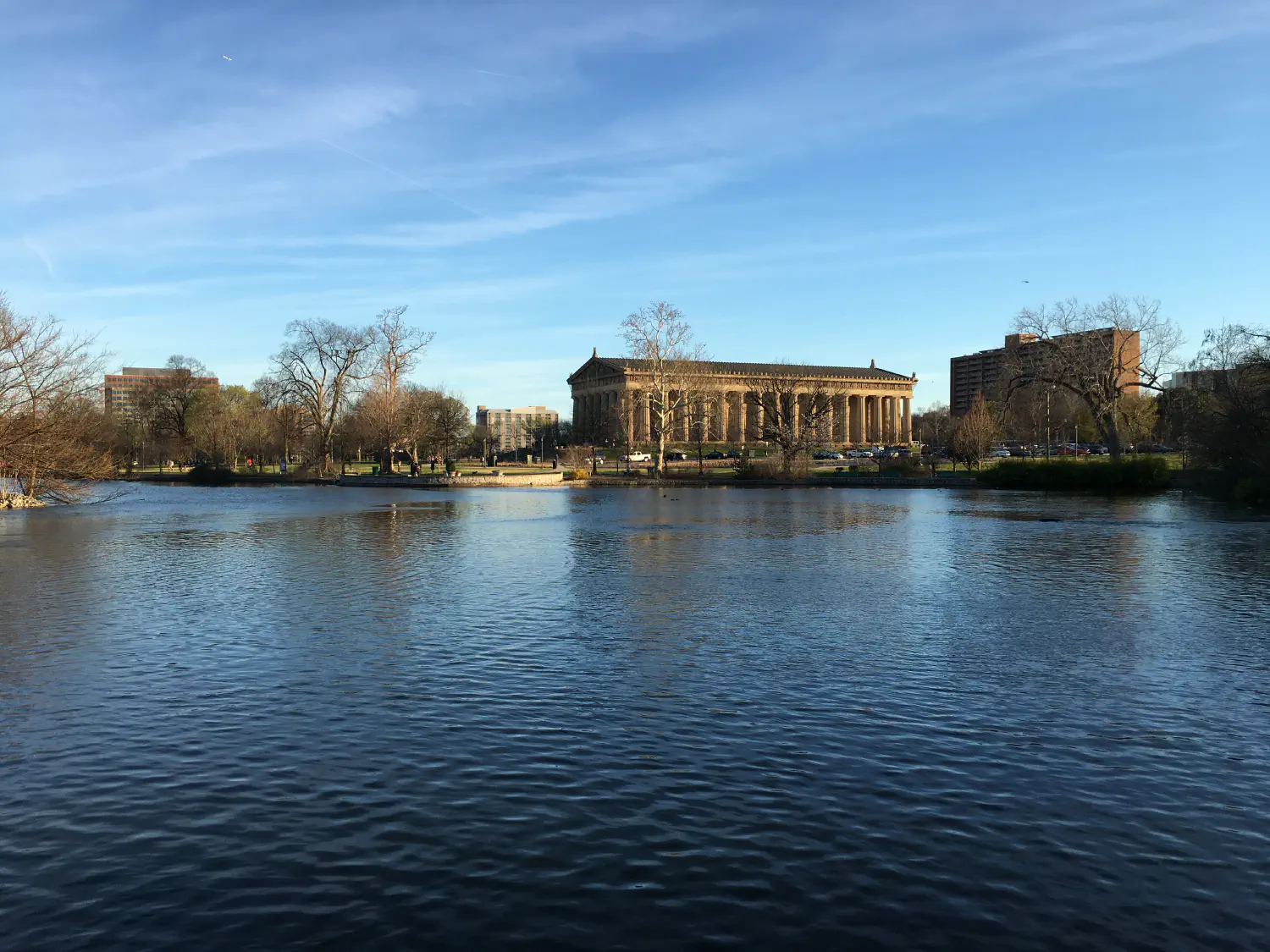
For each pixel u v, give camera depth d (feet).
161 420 417.49
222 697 45.50
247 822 30.78
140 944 23.54
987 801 32.63
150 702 44.62
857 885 26.50
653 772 35.29
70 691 46.75
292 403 359.87
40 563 99.45
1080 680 49.14
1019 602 73.72
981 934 23.99
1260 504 195.72
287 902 25.53
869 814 31.40
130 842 29.30
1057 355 295.07
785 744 38.58
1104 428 300.81
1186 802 32.53
